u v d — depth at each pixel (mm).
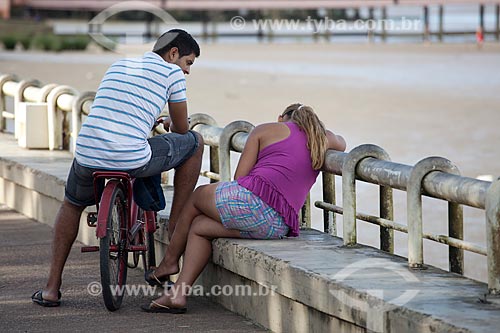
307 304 12859
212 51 157125
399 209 26562
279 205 14508
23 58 134000
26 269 18078
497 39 179500
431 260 22078
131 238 15219
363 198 28234
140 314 14820
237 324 14297
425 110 59750
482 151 40688
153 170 14781
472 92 72500
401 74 95688
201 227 14828
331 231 15938
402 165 13758
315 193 28812
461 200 12406
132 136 14391
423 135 46750
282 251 14070
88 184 14805
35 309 15156
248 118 57938
